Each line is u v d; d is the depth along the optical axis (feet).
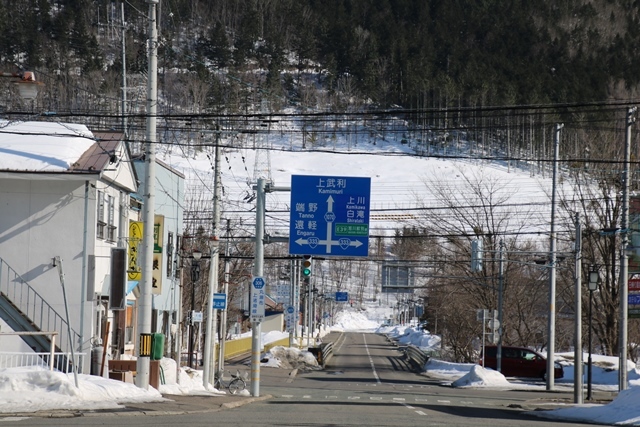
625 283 135.23
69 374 89.20
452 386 176.96
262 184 126.31
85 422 64.75
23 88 86.17
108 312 127.03
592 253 221.46
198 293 252.62
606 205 215.51
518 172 500.33
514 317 258.37
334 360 279.49
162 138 299.99
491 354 206.28
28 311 114.01
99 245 120.98
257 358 123.24
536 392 162.61
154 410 77.61
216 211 130.21
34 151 117.08
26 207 115.65
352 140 642.22
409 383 183.11
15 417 66.80
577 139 332.19
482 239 237.66
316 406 100.42
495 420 85.92
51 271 115.03
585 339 278.46
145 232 94.02
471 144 583.17
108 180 122.52
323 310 599.98
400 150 622.54
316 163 618.85
